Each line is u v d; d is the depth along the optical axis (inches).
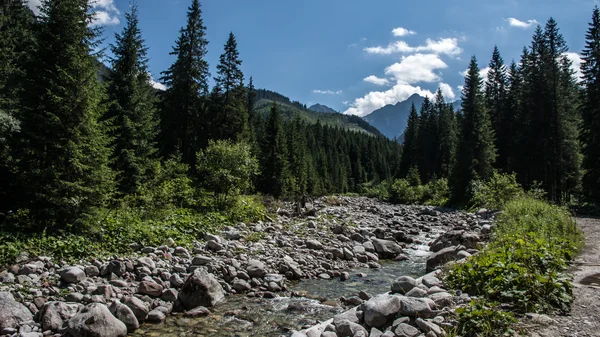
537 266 228.5
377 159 4808.1
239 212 664.4
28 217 375.6
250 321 266.7
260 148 1818.4
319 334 194.7
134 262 339.0
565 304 187.8
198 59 1322.6
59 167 382.9
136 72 903.1
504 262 223.3
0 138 371.2
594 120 1162.0
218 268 366.9
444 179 1872.5
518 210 519.2
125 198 600.7
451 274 251.0
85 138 393.4
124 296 282.0
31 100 383.6
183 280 324.5
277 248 483.5
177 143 1256.2
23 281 269.6
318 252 494.9
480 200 1154.7
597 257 307.0
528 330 162.9
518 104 1670.8
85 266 313.9
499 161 1750.7
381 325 192.5
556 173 1413.6
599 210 858.1
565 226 411.5
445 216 1060.5
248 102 2310.5
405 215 1132.5
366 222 845.8
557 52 1406.3
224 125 1391.5
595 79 1203.9
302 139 3147.1
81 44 414.9
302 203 993.5
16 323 221.3
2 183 379.2
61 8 396.8
